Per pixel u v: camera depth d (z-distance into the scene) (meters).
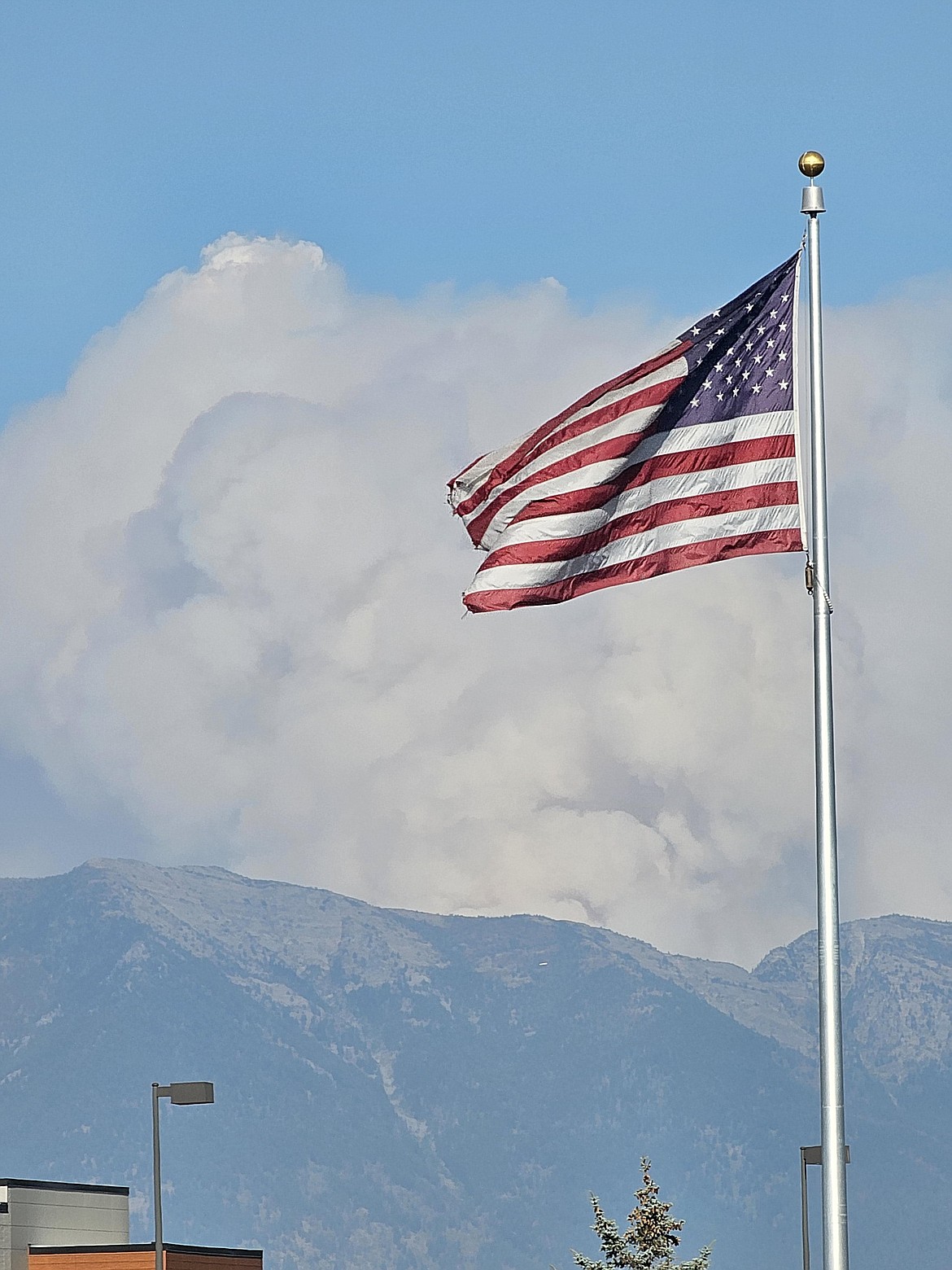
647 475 65.12
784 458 64.38
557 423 66.00
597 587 64.94
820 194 62.66
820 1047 57.00
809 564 60.75
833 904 57.94
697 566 64.38
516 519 65.81
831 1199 55.94
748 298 65.69
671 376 65.44
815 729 59.31
